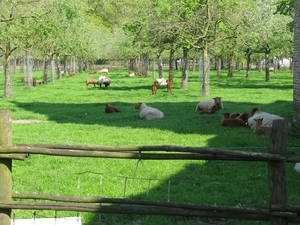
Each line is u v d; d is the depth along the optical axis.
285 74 65.38
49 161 11.11
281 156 4.96
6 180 5.43
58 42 45.34
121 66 108.50
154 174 9.95
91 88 39.84
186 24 29.52
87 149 5.38
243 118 16.95
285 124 4.99
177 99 28.39
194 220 7.21
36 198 5.60
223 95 30.55
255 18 32.19
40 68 97.44
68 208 5.43
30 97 30.88
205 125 17.02
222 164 10.73
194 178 9.60
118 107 24.39
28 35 28.88
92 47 65.25
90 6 100.25
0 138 5.36
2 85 44.38
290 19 40.75
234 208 5.18
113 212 5.37
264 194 8.38
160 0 28.11
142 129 16.30
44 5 29.84
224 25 28.73
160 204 5.34
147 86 41.44
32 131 16.17
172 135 14.95
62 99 29.53
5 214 5.51
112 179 9.55
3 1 26.75
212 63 106.56
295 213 4.95
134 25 30.61
